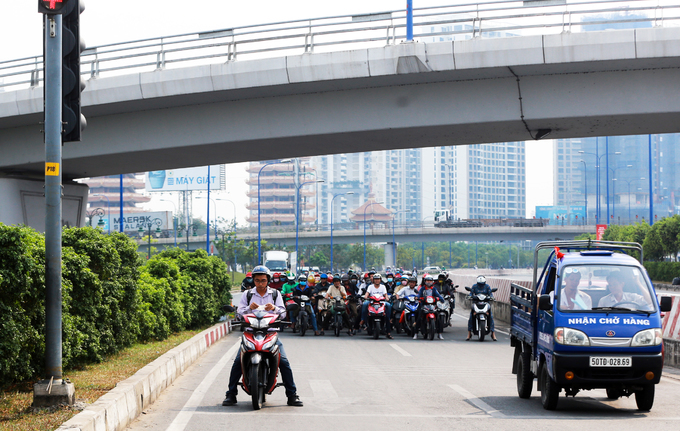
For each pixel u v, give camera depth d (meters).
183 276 20.14
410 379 11.77
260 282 9.18
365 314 20.81
